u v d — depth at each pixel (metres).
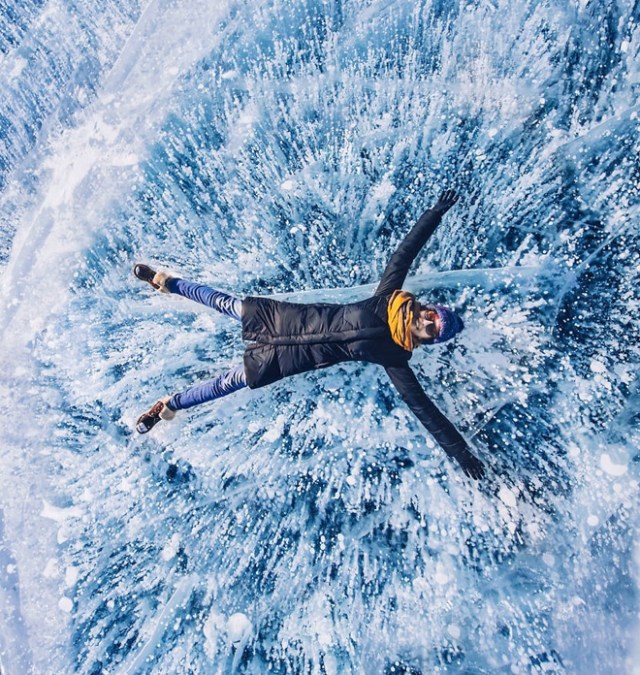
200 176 3.03
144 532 2.88
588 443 2.80
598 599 2.66
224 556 2.83
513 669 2.62
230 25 3.08
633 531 2.71
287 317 2.46
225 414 2.93
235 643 2.73
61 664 2.78
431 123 2.97
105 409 2.97
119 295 3.02
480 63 2.97
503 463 2.82
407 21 3.00
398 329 2.26
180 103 3.07
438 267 2.93
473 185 2.95
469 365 2.89
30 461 2.95
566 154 2.93
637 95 2.93
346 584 2.76
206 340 2.98
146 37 3.12
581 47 2.95
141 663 2.75
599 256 2.89
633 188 2.90
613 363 2.83
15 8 3.17
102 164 3.08
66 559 2.87
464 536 2.77
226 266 3.00
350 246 2.97
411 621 2.70
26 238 3.10
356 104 3.00
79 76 3.13
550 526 2.75
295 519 2.84
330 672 2.66
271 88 3.03
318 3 3.03
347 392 2.91
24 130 3.14
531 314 2.88
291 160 3.00
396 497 2.83
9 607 2.85
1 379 3.01
